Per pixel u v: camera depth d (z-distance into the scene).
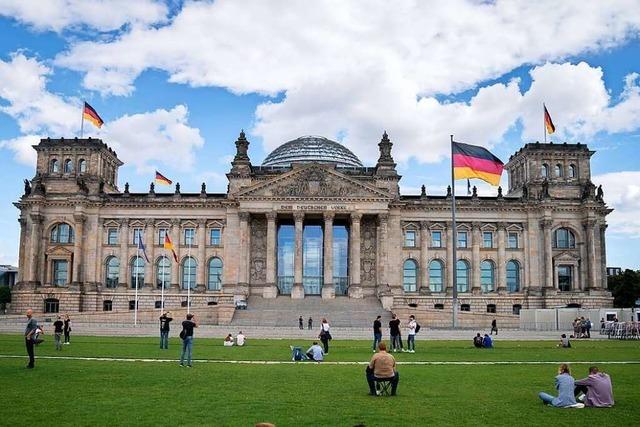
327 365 55.75
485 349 76.00
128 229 165.25
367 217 162.25
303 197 156.38
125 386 40.94
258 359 60.75
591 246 163.50
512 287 166.62
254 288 160.88
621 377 47.81
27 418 31.08
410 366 55.38
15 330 104.69
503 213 167.00
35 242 162.12
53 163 170.00
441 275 165.88
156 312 133.38
